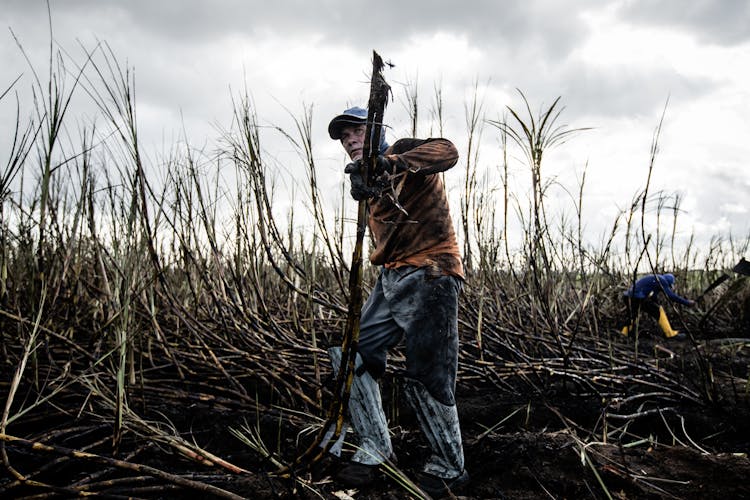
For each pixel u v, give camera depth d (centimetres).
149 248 242
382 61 137
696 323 560
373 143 140
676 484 197
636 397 296
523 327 411
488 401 305
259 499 178
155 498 182
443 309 197
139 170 221
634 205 313
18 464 203
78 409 244
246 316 309
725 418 279
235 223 307
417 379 199
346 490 201
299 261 383
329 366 316
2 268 267
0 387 259
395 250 203
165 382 296
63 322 302
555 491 199
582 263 396
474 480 212
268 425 252
